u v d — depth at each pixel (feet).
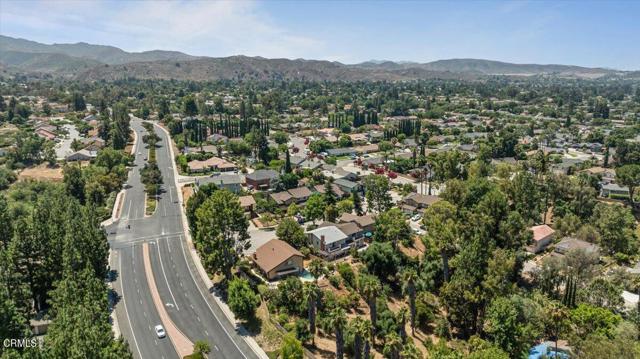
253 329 258.78
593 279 299.99
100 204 472.44
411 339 244.42
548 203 468.75
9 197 465.06
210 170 620.90
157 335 252.21
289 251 318.86
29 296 241.55
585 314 255.50
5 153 634.43
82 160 644.27
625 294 304.30
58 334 181.16
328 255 341.00
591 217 420.77
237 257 322.75
